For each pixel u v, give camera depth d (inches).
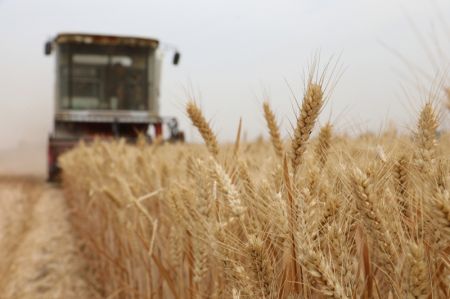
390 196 53.1
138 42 611.5
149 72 621.6
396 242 47.7
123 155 189.6
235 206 61.9
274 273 59.8
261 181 67.4
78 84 611.8
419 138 49.7
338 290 46.8
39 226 350.0
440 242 45.4
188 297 91.6
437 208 40.4
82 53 613.0
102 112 612.1
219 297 81.3
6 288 217.9
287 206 59.7
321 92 57.2
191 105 79.1
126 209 143.1
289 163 63.3
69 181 400.2
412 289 42.0
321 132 65.4
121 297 164.4
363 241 58.0
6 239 299.4
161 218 116.0
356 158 57.8
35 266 247.8
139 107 620.4
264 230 64.1
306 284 56.3
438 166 45.9
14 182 617.6
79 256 260.5
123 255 157.8
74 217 328.5
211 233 71.1
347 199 53.6
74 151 423.8
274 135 79.6
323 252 51.4
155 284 119.9
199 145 90.7
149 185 130.7
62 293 207.2
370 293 57.6
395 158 55.1
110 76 613.0
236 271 62.0
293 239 58.6
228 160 80.0
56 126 629.0
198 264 81.4
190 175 91.2
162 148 192.1
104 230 201.3
